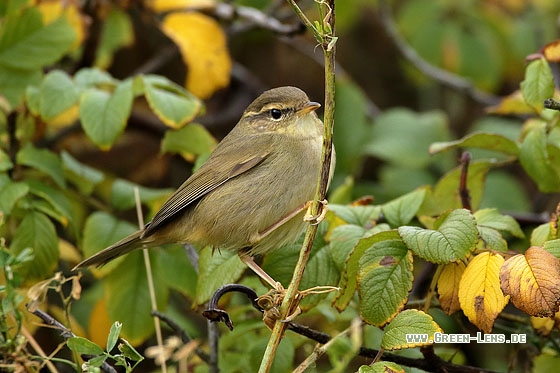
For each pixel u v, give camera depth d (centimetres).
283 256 870
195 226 926
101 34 1304
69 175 1086
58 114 1001
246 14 1280
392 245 762
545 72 862
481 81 1531
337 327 958
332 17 654
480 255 729
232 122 1588
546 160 900
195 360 996
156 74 1539
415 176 1356
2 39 1079
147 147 1489
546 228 785
